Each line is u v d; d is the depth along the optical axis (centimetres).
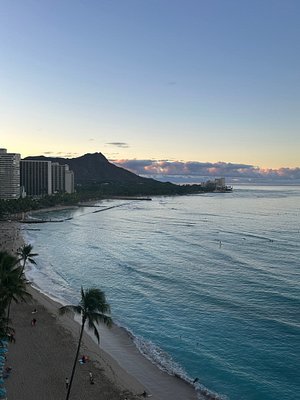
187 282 11369
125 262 13912
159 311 9112
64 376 6091
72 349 7006
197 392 5900
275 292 10419
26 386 5756
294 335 7812
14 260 6938
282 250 16200
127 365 6600
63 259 14388
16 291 6316
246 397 5828
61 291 10512
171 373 6406
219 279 11681
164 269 12900
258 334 7881
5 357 6519
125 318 8700
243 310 9144
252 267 13150
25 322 8088
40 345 7094
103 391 5747
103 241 18300
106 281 11519
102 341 7494
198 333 7938
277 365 6712
